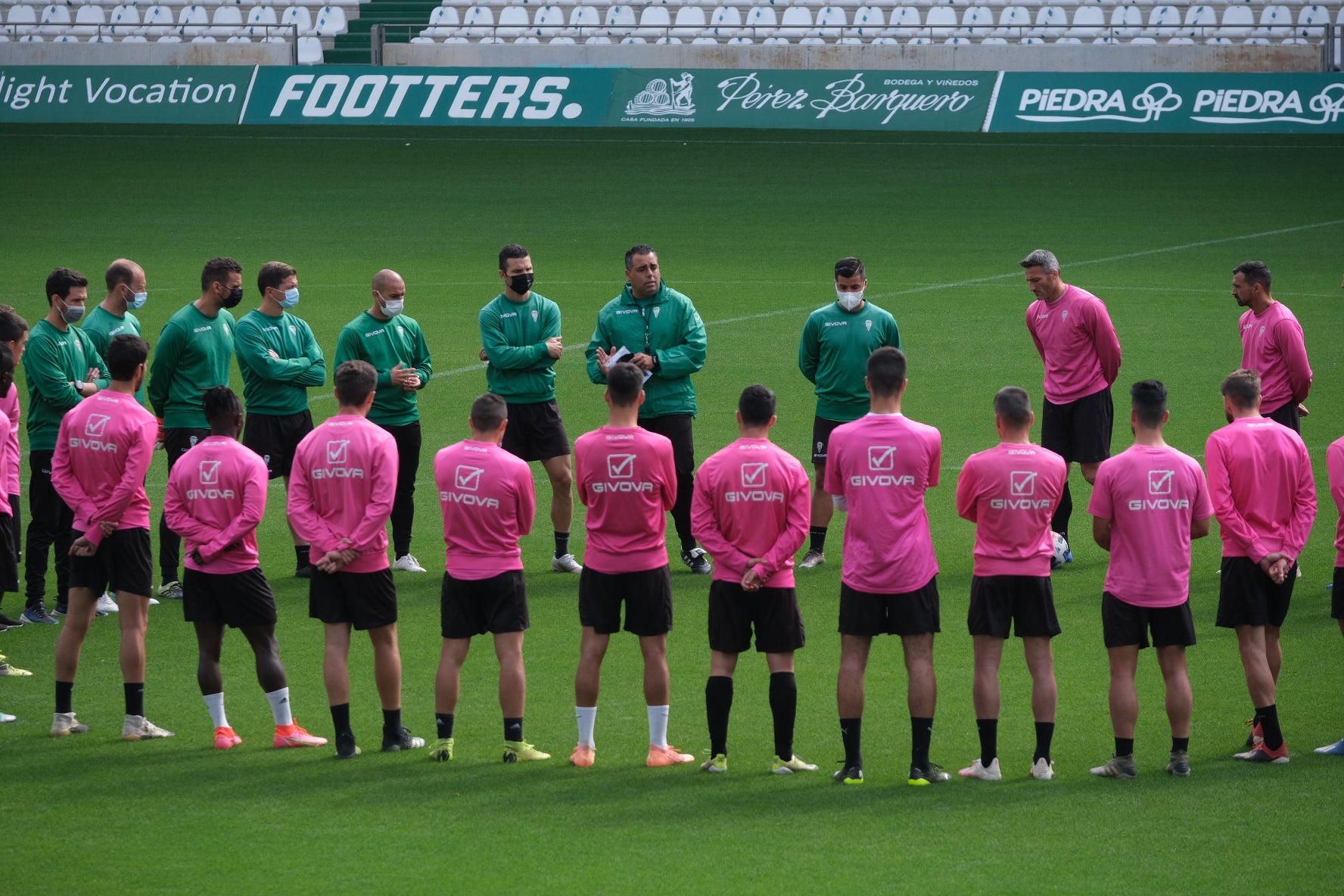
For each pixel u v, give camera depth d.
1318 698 29.11
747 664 32.44
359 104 127.06
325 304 74.44
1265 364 37.34
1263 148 112.31
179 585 37.19
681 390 38.22
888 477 25.11
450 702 26.42
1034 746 27.06
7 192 106.31
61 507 35.19
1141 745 27.00
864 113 121.75
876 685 30.66
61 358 35.00
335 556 26.16
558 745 27.33
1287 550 26.33
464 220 98.25
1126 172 107.44
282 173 112.44
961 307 72.56
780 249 88.69
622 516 26.23
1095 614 34.81
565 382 60.31
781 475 25.47
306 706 29.66
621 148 118.69
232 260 37.09
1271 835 22.44
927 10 136.38
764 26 131.88
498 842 22.31
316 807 23.86
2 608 36.38
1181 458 25.30
